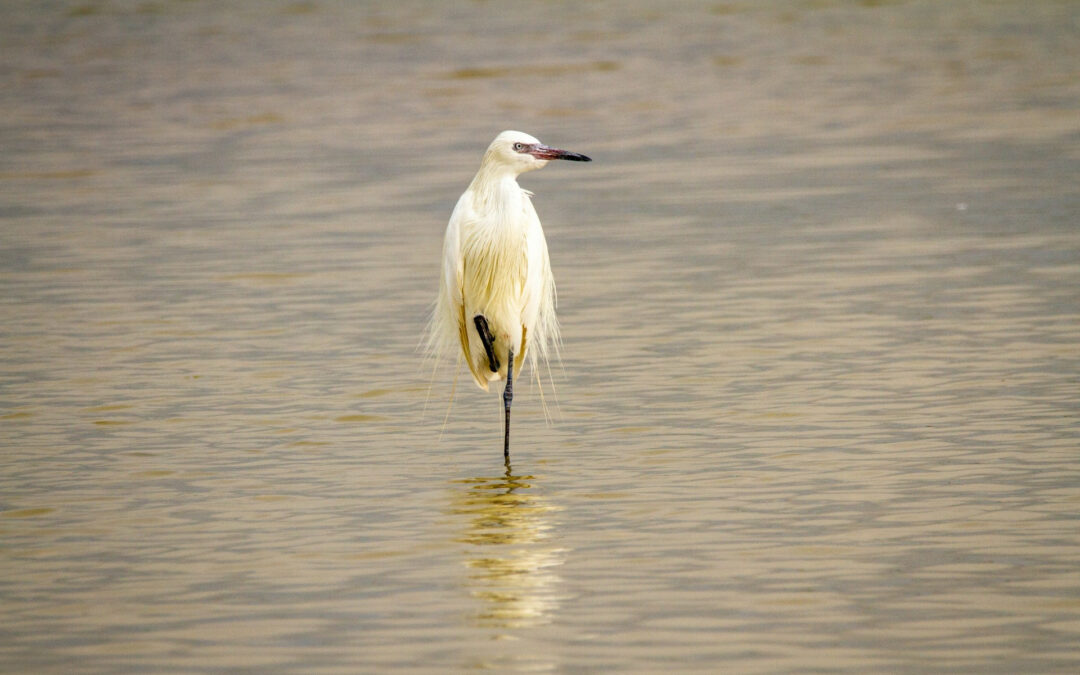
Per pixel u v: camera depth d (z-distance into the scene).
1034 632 7.97
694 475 10.95
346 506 10.46
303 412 13.00
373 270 18.97
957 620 8.16
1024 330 14.88
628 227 21.58
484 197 11.79
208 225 22.31
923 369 13.64
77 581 9.08
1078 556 9.03
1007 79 35.66
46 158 29.03
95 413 12.96
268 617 8.48
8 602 8.75
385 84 38.00
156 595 8.84
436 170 26.55
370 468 11.39
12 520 10.22
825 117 31.44
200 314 16.83
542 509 10.30
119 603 8.72
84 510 10.42
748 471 10.98
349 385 13.85
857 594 8.58
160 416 12.86
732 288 17.47
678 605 8.52
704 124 31.09
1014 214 21.08
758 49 42.62
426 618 8.41
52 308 17.25
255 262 19.62
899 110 31.91
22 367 14.59
